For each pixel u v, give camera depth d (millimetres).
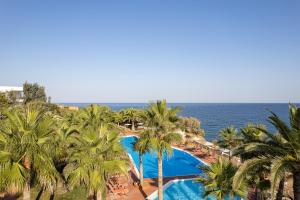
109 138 16203
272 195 10508
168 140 20781
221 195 15336
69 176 14094
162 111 21438
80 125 24703
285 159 11469
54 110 53906
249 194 22547
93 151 14453
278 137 13070
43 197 19844
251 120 127250
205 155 38219
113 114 59031
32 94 68500
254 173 14508
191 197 23484
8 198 18375
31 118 13758
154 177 29438
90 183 13742
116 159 14781
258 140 13695
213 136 73688
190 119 60219
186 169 33469
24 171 11500
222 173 15656
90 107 34406
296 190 11789
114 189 22875
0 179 10664
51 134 15242
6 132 12562
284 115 150750
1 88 71375
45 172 12141
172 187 25812
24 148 11867
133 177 28438
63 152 16938
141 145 21516
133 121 62344
